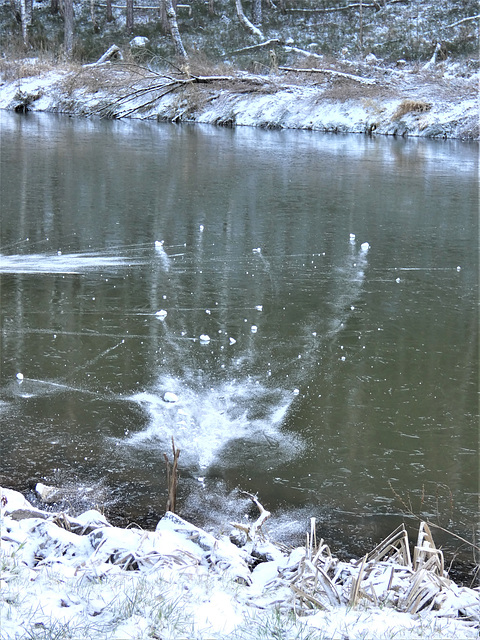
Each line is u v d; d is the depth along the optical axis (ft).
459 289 31.96
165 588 10.78
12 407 19.51
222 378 21.97
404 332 26.25
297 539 14.60
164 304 28.55
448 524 15.25
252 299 29.63
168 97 118.73
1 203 47.03
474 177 64.13
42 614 9.66
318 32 147.74
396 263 36.04
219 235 40.91
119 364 22.62
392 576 11.60
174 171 63.10
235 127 107.65
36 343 23.90
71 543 12.59
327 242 40.01
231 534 14.11
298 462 17.47
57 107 121.90
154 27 153.89
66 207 46.65
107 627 9.42
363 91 110.32
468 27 140.56
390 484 16.35
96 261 34.47
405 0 155.02
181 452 17.76
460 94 107.96
